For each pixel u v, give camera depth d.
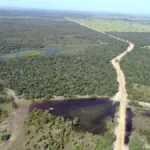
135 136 40.81
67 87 59.69
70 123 43.41
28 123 42.88
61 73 70.25
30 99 53.00
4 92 55.94
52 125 42.31
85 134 40.72
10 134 40.12
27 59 83.75
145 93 59.91
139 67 79.38
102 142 37.97
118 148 36.81
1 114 46.41
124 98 56.06
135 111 50.31
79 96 55.94
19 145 37.34
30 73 68.69
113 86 61.69
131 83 65.31
